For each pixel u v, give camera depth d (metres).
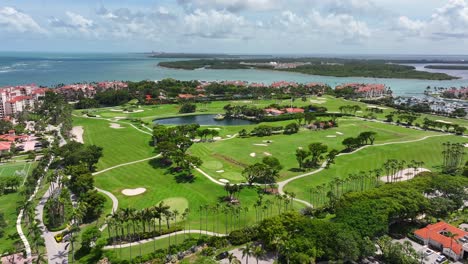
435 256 91.69
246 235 99.62
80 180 129.88
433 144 198.75
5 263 88.44
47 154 173.38
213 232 105.50
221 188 138.62
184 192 135.00
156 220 113.69
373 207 101.81
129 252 94.38
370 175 148.12
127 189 138.50
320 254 86.50
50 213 111.69
